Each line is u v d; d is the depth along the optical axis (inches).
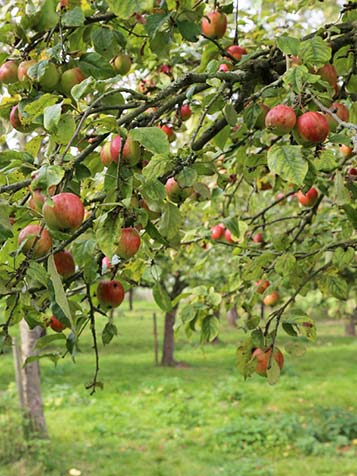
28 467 282.0
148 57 126.3
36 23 79.0
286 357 628.1
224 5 105.7
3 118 82.0
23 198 63.3
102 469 303.4
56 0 77.9
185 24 87.7
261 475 292.2
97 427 369.4
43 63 72.5
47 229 62.4
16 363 331.0
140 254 87.7
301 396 453.7
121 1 67.0
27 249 61.9
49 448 321.4
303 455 321.7
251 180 100.3
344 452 326.0
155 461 316.8
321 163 71.1
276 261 108.1
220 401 445.1
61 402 442.6
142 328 1034.7
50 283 66.1
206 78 76.2
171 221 73.9
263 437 343.6
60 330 87.0
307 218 133.3
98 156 79.7
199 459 319.9
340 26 88.1
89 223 66.5
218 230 132.5
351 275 181.8
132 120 69.9
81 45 94.2
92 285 88.4
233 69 90.3
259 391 468.1
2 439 293.3
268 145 89.8
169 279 543.8
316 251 112.3
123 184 63.7
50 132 61.0
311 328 87.4
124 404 442.9
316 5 147.0
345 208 100.0
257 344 87.3
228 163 125.4
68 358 667.4
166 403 430.9
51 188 67.1
